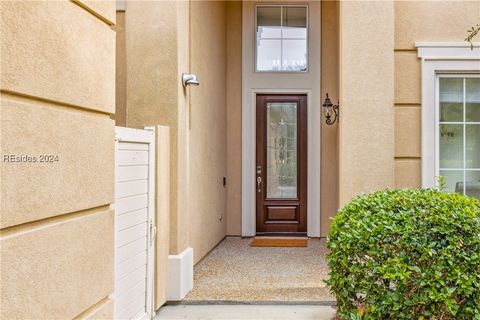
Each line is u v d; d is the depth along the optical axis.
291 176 6.75
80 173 1.71
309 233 6.57
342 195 4.24
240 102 6.73
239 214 6.71
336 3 6.49
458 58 4.19
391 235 2.52
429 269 2.42
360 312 2.53
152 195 3.29
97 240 1.87
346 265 2.68
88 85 1.77
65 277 1.59
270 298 3.70
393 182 4.21
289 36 6.75
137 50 3.79
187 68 4.14
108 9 1.95
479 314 2.35
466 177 4.29
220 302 3.67
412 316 2.44
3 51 1.26
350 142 4.24
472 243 2.40
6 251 1.27
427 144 4.21
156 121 3.76
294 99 6.72
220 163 6.19
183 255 3.78
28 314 1.37
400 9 4.29
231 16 6.73
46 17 1.47
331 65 6.61
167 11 3.77
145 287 3.18
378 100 4.22
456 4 4.23
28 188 1.37
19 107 1.33
